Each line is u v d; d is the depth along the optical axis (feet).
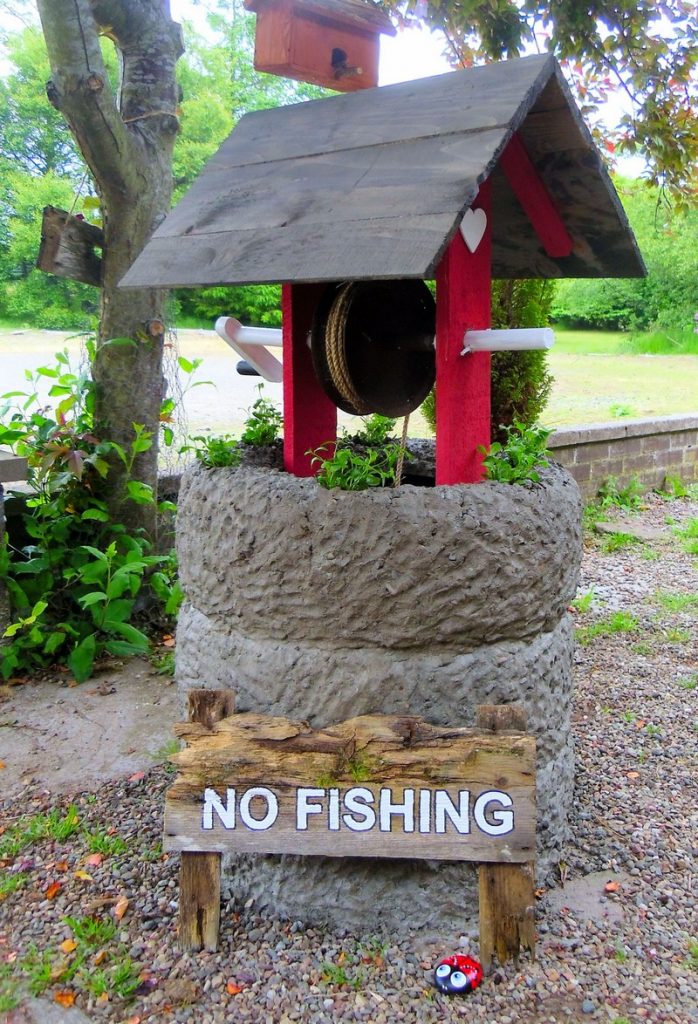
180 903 7.98
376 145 8.04
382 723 7.71
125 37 14.73
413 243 6.53
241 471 8.62
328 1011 7.34
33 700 13.38
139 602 16.01
